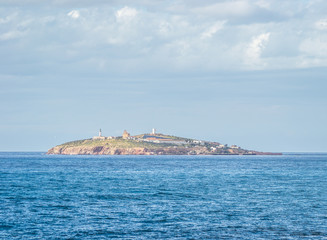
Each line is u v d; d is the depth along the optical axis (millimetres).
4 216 70938
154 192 105438
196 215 72062
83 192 105188
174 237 57125
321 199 92500
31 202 87062
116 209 78125
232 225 64250
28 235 58281
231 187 119125
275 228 62312
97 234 58719
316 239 56156
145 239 56125
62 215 71938
